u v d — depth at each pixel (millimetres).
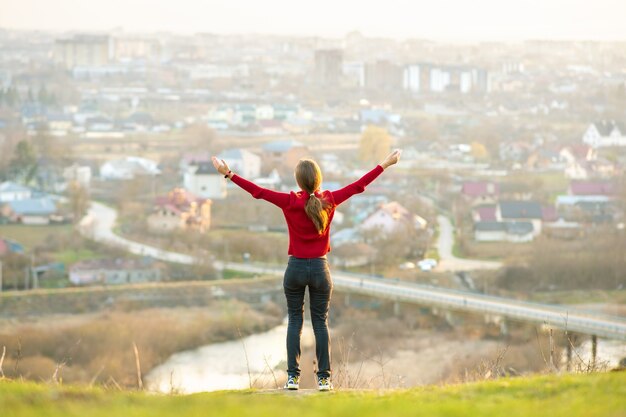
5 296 84188
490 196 164125
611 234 120938
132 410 8391
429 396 9344
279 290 94250
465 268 111938
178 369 63375
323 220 10414
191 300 88062
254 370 62312
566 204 159000
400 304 83062
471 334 71875
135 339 69125
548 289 101062
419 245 121500
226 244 118250
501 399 9062
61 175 192625
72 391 9586
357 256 112812
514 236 131375
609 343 59594
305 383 34656
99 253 118000
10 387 9648
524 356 44156
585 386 9414
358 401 9000
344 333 74125
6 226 135000
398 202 156250
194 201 138125
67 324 75312
